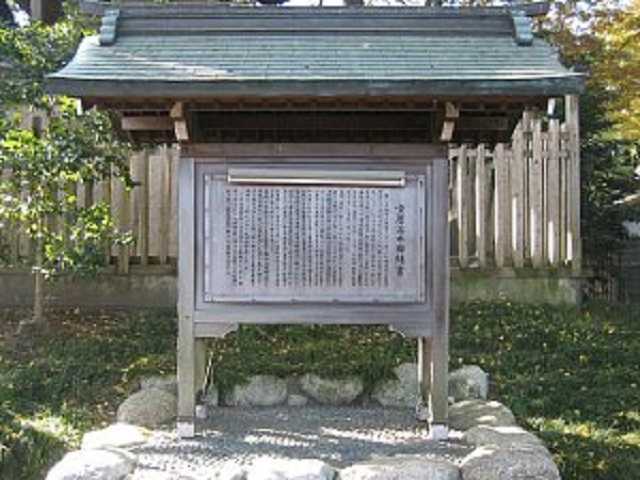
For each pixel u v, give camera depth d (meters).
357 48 6.19
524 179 11.00
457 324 9.70
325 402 7.83
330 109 6.23
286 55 6.07
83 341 9.02
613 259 13.76
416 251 6.21
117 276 10.63
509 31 6.41
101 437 6.24
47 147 8.57
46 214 8.97
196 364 6.79
